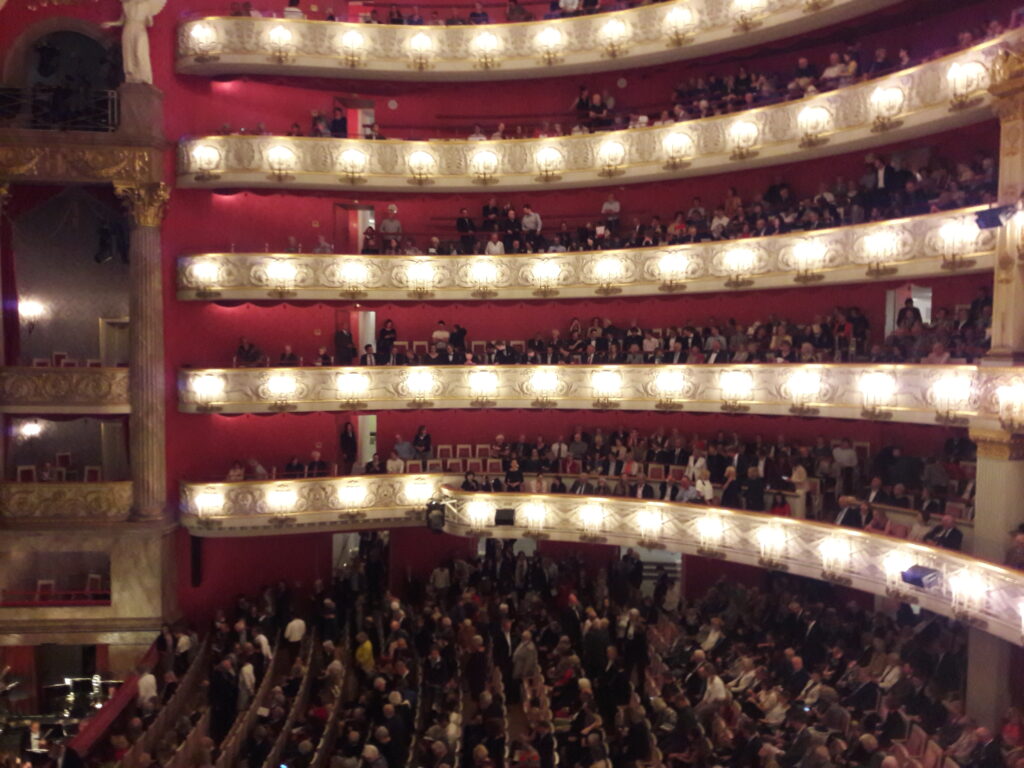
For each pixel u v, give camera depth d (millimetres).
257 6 29047
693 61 29344
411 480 28156
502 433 31391
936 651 19219
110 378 25891
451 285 28406
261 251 29359
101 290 27984
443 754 15844
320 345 30531
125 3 25375
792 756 15695
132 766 17406
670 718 17969
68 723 23562
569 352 28141
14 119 25516
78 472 28047
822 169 26812
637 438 27656
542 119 31281
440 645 22047
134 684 21766
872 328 25672
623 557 26703
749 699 18188
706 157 25844
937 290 23641
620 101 30719
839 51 26875
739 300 28281
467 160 28469
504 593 26656
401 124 31750
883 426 25047
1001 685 17438
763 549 22625
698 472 25219
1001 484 17781
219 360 28734
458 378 28125
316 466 28250
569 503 26266
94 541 25781
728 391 24484
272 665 23047
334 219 30812
